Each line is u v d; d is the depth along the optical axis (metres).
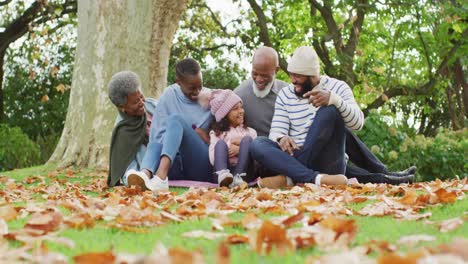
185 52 21.88
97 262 1.82
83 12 10.38
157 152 6.03
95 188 6.63
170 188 6.24
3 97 21.94
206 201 4.15
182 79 6.56
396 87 21.48
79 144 9.95
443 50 20.48
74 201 4.11
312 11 21.25
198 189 5.46
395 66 21.83
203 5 21.25
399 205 3.76
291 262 1.95
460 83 23.22
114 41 10.18
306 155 6.04
